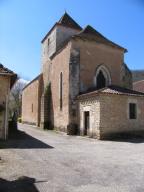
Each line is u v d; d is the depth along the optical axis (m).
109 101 19.31
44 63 32.12
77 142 16.66
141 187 6.78
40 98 32.22
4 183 7.14
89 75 23.83
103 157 11.07
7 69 17.34
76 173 8.24
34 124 33.66
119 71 25.70
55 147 13.94
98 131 18.80
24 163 9.62
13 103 47.25
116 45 25.66
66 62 24.39
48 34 31.34
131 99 20.34
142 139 18.83
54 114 26.64
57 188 6.71
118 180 7.44
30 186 6.88
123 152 12.47
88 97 20.56
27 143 15.19
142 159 10.61
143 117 20.83
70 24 30.19
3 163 9.53
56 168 8.92
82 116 21.33
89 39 24.12
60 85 25.52
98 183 7.14
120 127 19.50
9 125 22.56
